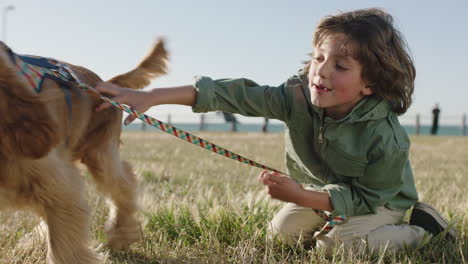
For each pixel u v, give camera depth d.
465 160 9.77
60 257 2.39
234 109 3.05
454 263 2.80
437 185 5.64
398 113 2.95
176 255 2.91
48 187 2.35
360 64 2.68
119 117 3.29
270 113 3.11
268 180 2.72
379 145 2.83
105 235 3.18
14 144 2.18
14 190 2.34
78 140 2.91
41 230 3.01
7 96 2.16
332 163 3.03
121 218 3.22
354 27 2.65
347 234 3.01
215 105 2.96
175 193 4.62
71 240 2.41
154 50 3.53
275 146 13.45
